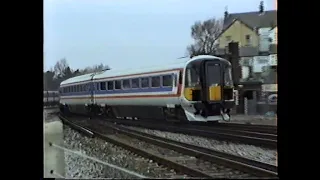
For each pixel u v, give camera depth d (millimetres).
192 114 19312
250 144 13891
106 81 26047
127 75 23688
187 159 10500
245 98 30797
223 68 20078
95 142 14586
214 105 19656
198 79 19500
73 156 11000
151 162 10203
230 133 16969
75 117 30641
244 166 8828
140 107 22812
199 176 8227
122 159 10711
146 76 22016
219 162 9695
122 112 24859
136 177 8406
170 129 19016
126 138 15297
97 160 10375
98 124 21281
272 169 9562
